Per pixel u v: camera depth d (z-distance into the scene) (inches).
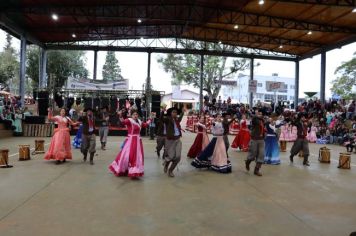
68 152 373.7
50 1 716.0
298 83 1103.0
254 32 936.9
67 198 225.8
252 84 962.7
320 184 293.9
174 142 307.6
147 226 175.6
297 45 962.7
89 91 819.4
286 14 751.1
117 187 259.9
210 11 815.1
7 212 193.8
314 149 624.1
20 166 344.8
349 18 724.7
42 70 1025.5
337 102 967.0
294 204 225.5
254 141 331.6
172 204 217.0
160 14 862.5
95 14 780.6
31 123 712.4
